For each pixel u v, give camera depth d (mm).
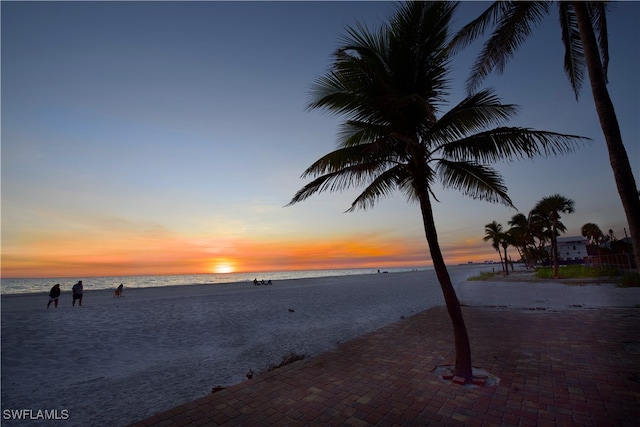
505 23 6129
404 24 4543
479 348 6152
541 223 35156
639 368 4656
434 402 3943
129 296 26312
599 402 3688
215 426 3580
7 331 11039
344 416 3705
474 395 4082
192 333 10688
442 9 4414
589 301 11867
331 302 18641
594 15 6414
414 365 5402
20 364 7414
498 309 11016
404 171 5566
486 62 6641
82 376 6586
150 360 7672
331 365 5586
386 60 4789
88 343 9375
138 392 5652
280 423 3613
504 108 4410
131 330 11195
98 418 4680
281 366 5930
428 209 4926
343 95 4809
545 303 12078
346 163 4984
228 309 16469
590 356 5332
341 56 4336
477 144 4574
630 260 22875
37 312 15805
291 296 23016
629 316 8375
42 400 5379
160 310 16281
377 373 5090
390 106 4547
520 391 4117
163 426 3604
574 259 54312
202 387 5816
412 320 9594
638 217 4098
